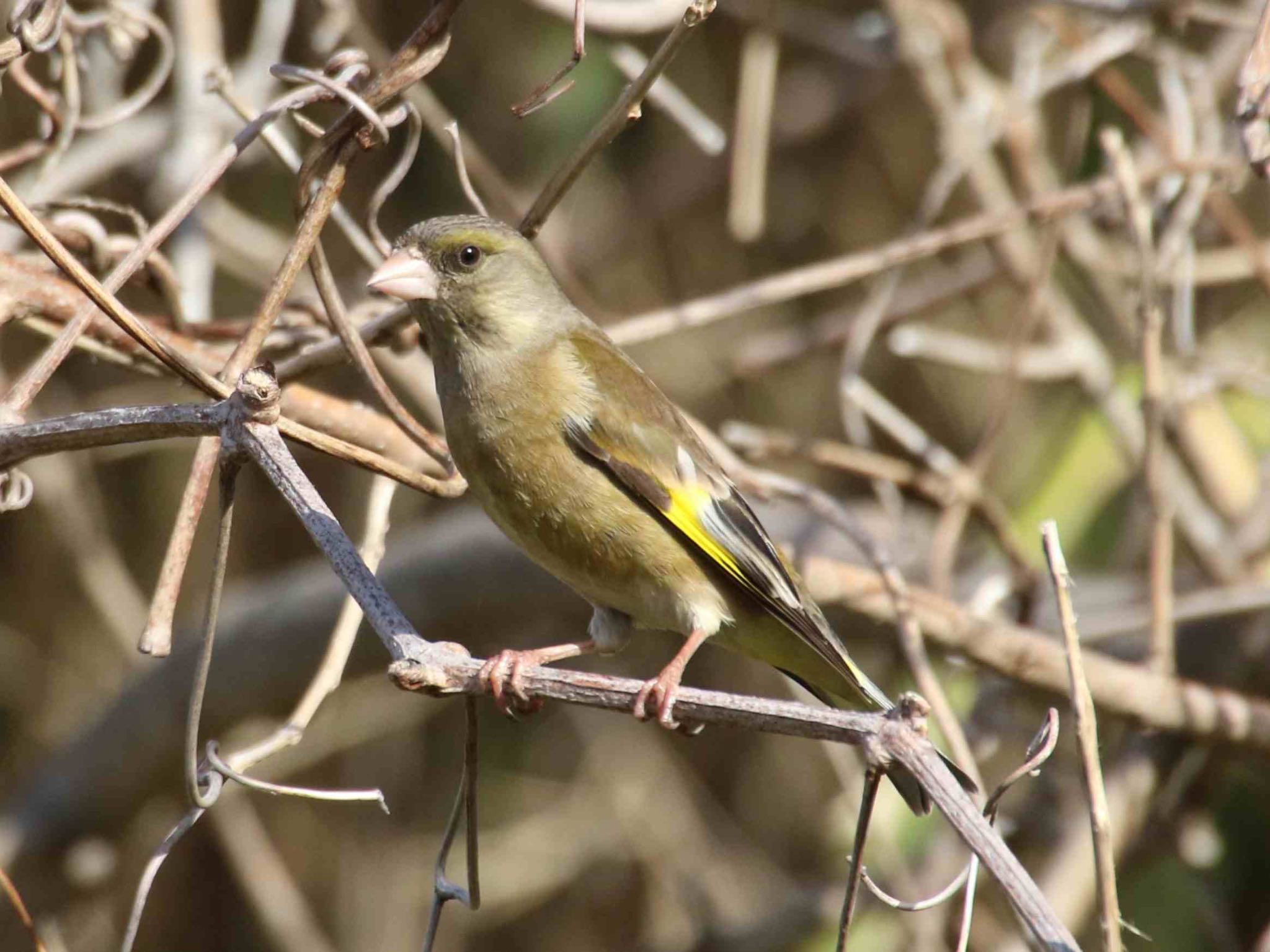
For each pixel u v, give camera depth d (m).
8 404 5.93
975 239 11.38
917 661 8.23
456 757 15.41
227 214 12.92
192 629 12.73
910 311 12.74
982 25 14.53
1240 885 11.73
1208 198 10.79
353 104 6.12
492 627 11.61
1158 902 11.38
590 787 15.13
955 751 7.96
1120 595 11.34
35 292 7.19
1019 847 11.34
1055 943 4.41
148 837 14.65
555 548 7.68
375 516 7.46
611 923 15.28
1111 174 10.18
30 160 8.80
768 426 15.79
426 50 6.21
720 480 7.80
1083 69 10.73
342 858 15.02
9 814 12.64
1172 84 10.70
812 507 8.82
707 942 12.78
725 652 15.34
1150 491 9.07
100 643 15.00
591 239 15.21
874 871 11.37
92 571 13.66
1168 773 10.51
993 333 15.38
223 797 13.88
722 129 15.40
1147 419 8.97
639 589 7.70
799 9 15.27
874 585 9.18
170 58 8.17
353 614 6.88
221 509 5.54
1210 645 10.93
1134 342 11.07
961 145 11.41
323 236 13.82
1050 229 10.31
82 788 12.48
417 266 7.54
